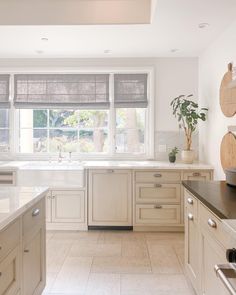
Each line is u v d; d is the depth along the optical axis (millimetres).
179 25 3215
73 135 4742
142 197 4027
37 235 2180
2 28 3295
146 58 4590
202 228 2109
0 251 1511
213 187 2387
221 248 1700
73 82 4609
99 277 2771
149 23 3172
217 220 1769
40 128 4746
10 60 4609
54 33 3479
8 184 4059
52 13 3180
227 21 3098
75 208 4059
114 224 4074
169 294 2471
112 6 3166
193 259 2395
